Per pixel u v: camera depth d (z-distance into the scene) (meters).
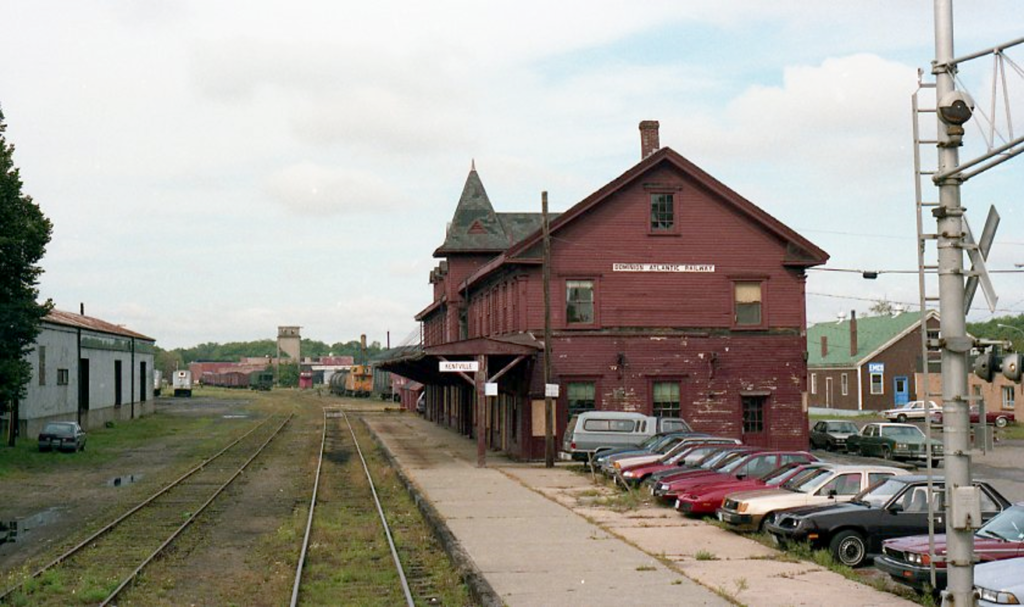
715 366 38.72
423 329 76.94
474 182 57.88
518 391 38.91
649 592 13.80
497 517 21.92
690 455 27.30
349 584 15.59
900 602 13.09
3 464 35.66
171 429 60.41
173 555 18.00
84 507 25.42
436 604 14.16
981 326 93.94
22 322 37.66
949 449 10.76
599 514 22.55
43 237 38.41
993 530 13.95
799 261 39.28
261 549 18.83
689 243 38.97
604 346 38.34
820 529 16.88
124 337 69.12
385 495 27.86
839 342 78.94
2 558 18.02
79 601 14.16
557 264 38.34
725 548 17.75
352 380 120.25
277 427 61.59
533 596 13.55
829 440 45.34
